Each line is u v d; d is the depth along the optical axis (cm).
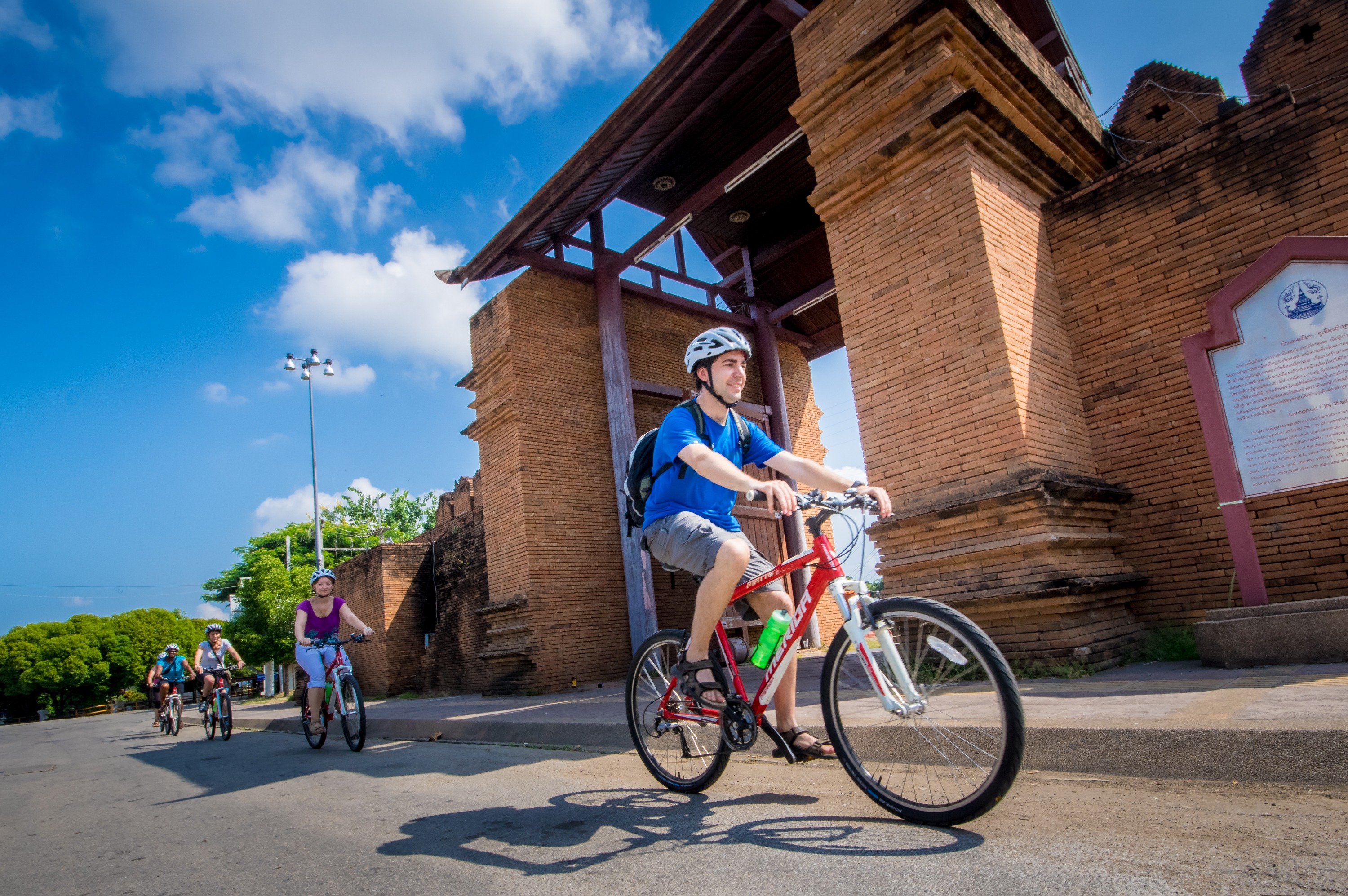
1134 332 654
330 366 2317
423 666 1652
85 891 274
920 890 183
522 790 377
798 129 977
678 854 235
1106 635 576
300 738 880
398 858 268
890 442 665
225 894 248
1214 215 615
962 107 620
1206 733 270
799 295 1509
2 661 4831
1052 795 264
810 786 316
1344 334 479
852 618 263
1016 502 568
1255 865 181
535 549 1152
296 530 4738
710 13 860
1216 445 514
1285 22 761
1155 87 794
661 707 330
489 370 1245
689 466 305
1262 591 491
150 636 5272
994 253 620
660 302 1365
